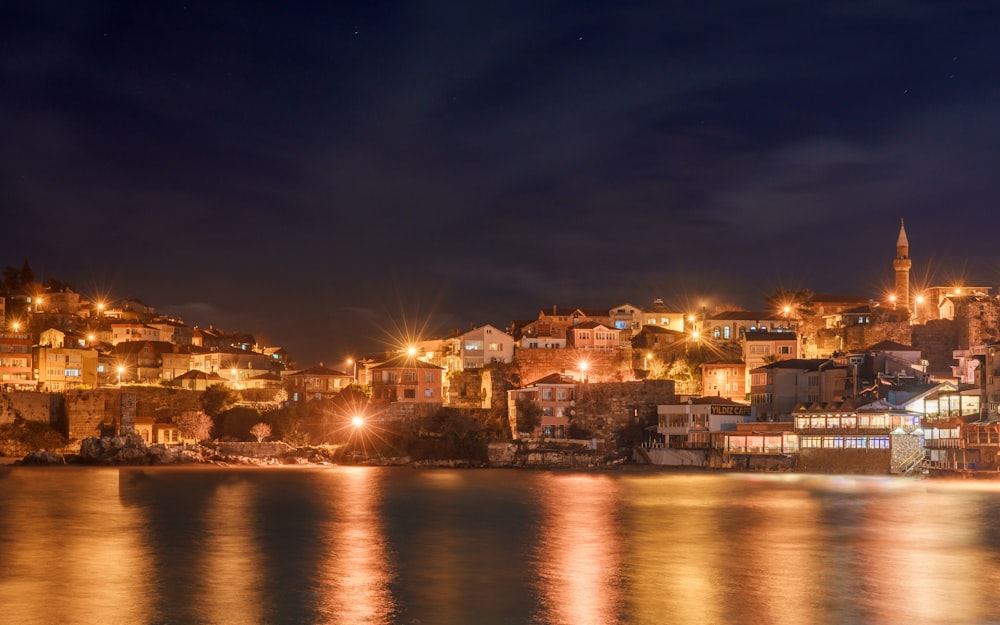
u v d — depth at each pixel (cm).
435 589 6656
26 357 19788
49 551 7900
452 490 12638
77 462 16200
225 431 17875
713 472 15775
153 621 5862
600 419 17488
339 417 17850
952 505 11025
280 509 10525
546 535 8862
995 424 13312
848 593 6556
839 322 19888
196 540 8494
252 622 5856
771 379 17338
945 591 6619
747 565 7481
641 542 8512
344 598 6406
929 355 18425
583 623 5850
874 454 14925
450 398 18938
